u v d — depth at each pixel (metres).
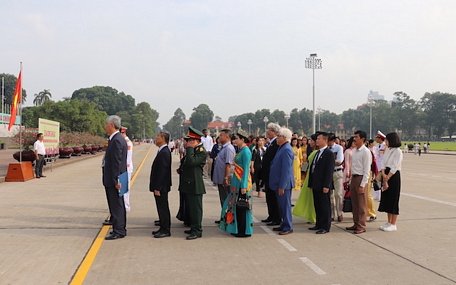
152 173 7.42
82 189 13.86
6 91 116.06
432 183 16.75
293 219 9.44
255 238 7.42
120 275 5.27
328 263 5.90
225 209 7.64
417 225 8.59
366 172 7.82
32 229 7.79
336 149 9.18
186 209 8.22
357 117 135.88
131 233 7.67
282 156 7.81
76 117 52.25
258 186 12.95
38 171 17.61
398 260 6.07
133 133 127.44
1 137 60.44
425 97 132.00
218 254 6.31
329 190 7.88
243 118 126.44
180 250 6.52
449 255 6.36
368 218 9.20
